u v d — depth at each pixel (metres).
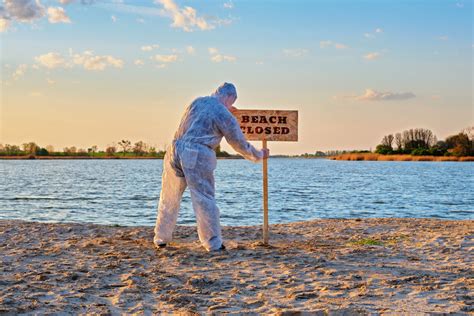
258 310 5.03
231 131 7.86
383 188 38.38
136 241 9.07
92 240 9.16
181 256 7.55
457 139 154.38
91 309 5.03
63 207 24.53
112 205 25.52
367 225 11.55
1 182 48.06
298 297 5.44
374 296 5.47
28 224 11.23
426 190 36.06
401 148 173.88
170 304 5.21
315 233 10.41
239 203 25.97
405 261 7.31
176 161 7.96
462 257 7.61
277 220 19.30
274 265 7.00
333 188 38.47
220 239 8.03
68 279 6.15
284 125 8.48
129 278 6.18
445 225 11.43
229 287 5.88
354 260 7.35
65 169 93.00
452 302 5.23
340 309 4.94
